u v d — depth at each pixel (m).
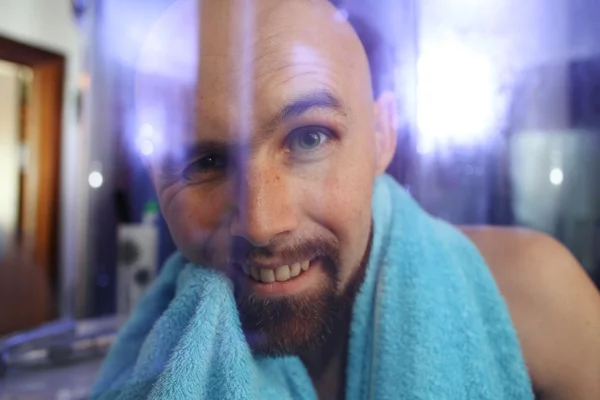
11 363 0.54
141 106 0.36
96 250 0.58
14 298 0.58
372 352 0.40
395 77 0.41
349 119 0.33
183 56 0.31
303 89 0.31
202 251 0.33
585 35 0.48
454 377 0.37
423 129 0.45
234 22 0.31
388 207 0.43
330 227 0.33
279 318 0.32
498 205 0.49
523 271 0.44
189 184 0.32
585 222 0.48
